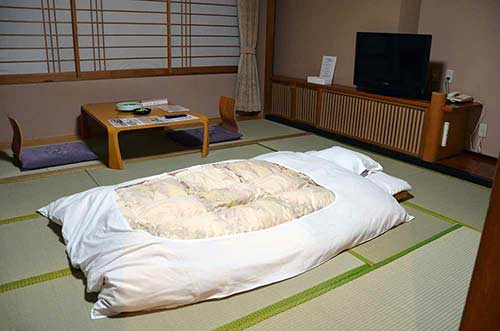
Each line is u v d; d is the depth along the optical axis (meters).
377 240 2.46
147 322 1.74
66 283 1.98
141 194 2.24
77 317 1.76
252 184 2.46
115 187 2.41
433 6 4.22
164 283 1.78
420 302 1.91
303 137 4.82
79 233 2.17
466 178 3.59
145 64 4.84
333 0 4.89
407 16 4.26
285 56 5.70
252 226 2.06
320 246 2.15
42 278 2.01
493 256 0.73
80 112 4.51
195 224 2.00
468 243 2.45
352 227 2.31
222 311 1.83
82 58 4.42
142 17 4.68
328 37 5.05
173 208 2.09
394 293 1.97
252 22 5.34
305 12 5.29
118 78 4.66
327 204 2.37
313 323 1.76
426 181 3.54
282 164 2.83
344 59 4.89
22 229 2.49
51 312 1.78
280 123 5.48
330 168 2.79
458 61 4.09
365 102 4.45
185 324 1.74
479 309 0.78
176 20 4.92
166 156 3.97
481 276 0.76
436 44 4.25
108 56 4.57
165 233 1.93
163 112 4.09
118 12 4.52
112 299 1.73
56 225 2.54
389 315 1.82
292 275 2.07
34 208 2.79
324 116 4.97
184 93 5.18
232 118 4.75
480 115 4.01
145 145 4.31
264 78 5.66
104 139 4.52
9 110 4.12
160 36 4.86
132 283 1.74
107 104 4.43
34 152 3.85
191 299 1.84
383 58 4.28
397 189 2.95
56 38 4.24
